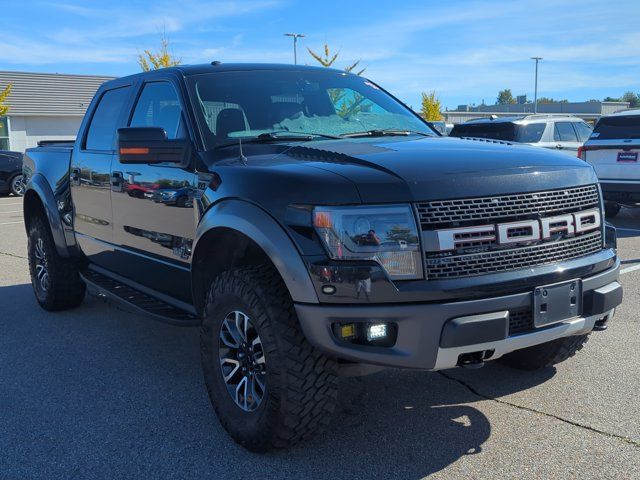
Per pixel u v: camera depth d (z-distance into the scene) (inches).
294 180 121.6
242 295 126.6
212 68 177.6
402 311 113.8
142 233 174.7
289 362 120.6
